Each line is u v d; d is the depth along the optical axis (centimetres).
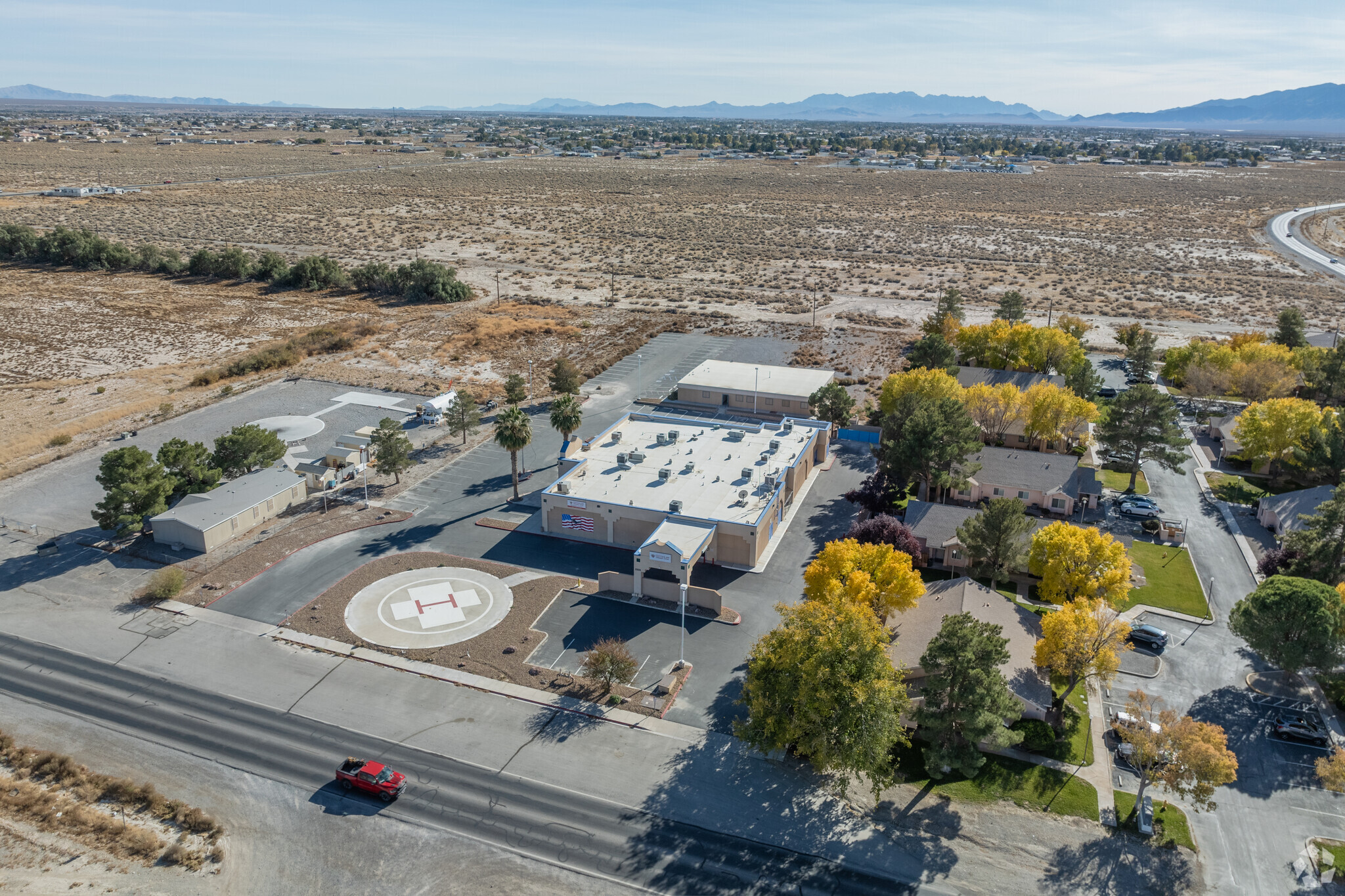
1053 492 8188
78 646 6141
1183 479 9038
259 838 4512
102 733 5288
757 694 4903
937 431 7619
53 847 4419
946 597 6169
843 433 10125
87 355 13062
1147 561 7381
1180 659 6084
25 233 19138
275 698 5638
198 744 5206
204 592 6850
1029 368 11312
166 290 16988
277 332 14475
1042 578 6881
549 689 5750
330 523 8044
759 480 8156
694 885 4244
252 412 10869
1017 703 4812
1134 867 4366
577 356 13300
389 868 4338
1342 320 15050
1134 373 12256
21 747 5144
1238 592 6925
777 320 15312
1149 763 4669
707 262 19912
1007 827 4625
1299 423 8488
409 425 10550
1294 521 7469
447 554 7506
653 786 4912
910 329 14725
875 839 4544
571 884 4250
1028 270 19225
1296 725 5288
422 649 6159
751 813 4725
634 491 7919
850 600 5428
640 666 5991
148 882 4228
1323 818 4697
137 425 10350
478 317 15250
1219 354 11062
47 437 9825
